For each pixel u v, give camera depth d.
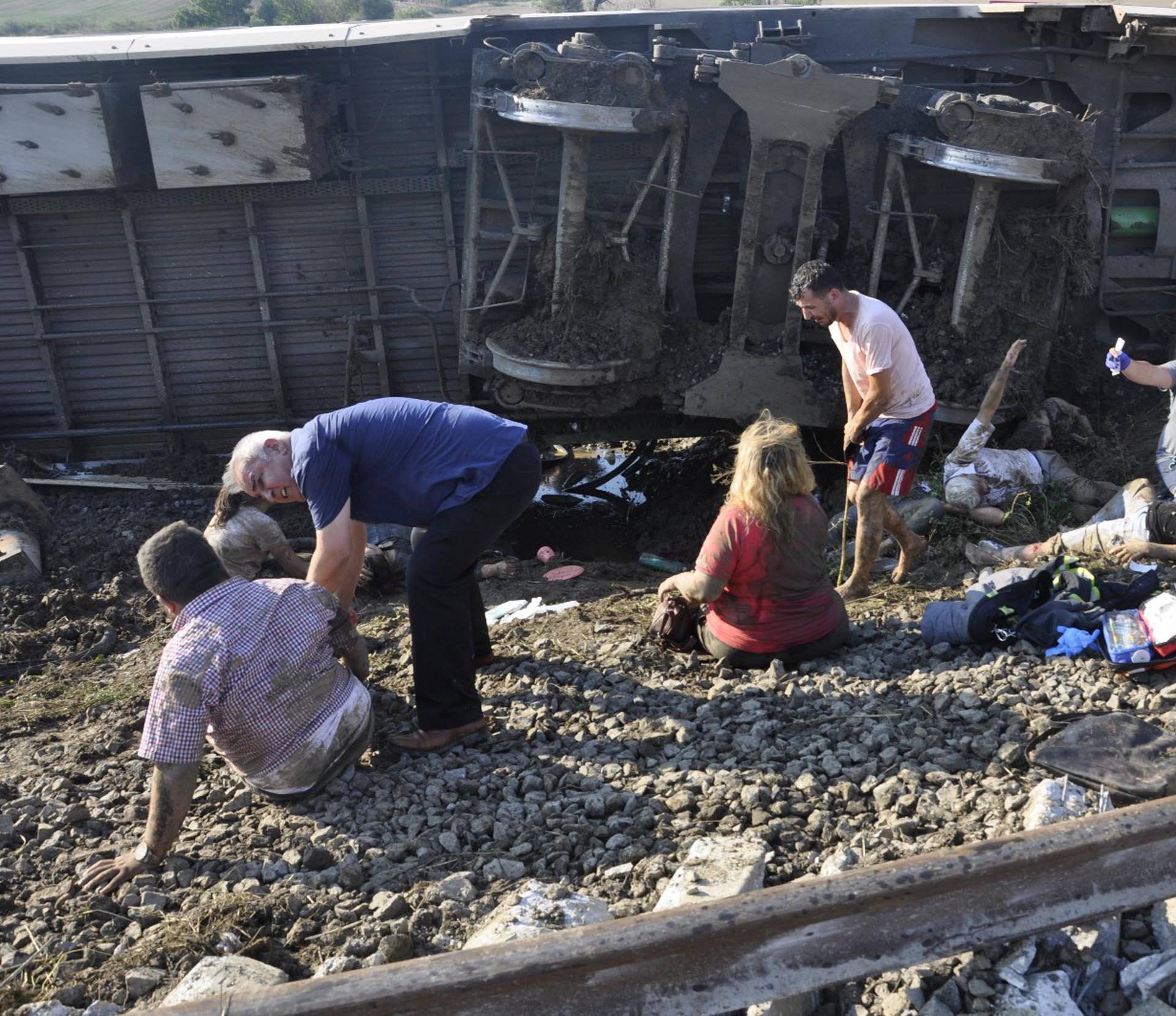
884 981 2.73
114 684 5.44
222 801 3.88
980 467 6.68
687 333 7.51
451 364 8.55
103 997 2.92
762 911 2.46
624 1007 2.43
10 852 3.69
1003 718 3.93
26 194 7.87
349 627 3.94
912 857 2.62
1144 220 7.98
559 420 8.57
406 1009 2.34
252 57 7.73
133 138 7.75
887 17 7.53
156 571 3.45
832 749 3.92
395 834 3.61
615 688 4.59
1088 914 2.66
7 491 7.31
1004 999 2.59
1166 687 3.99
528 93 6.59
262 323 8.34
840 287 5.04
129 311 8.34
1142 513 5.61
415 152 7.99
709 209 7.74
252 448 3.84
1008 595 4.74
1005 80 7.81
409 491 3.90
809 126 6.71
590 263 7.12
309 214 8.11
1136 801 3.28
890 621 5.11
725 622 4.61
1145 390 8.18
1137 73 7.73
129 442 8.75
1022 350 7.32
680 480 9.59
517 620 5.82
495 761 4.05
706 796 3.66
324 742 3.70
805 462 4.36
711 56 6.88
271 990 2.32
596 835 3.54
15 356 8.45
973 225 7.01
